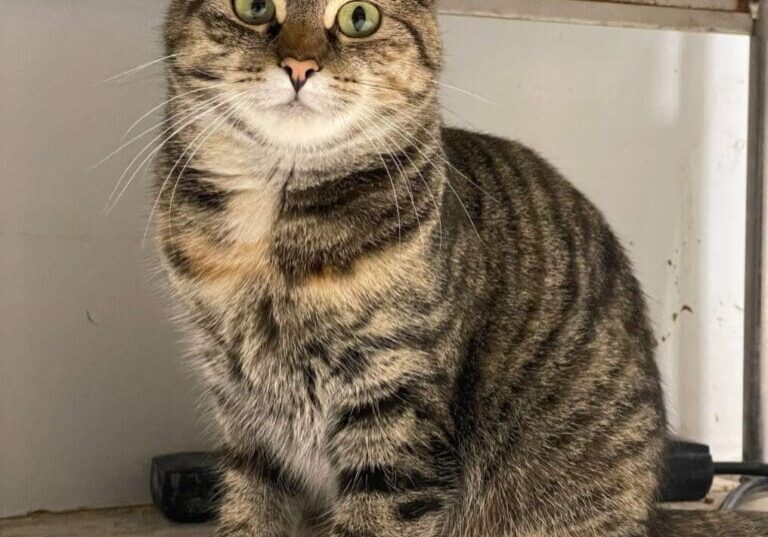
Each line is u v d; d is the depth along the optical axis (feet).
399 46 3.68
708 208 5.90
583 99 5.61
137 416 4.88
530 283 4.05
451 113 5.10
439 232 3.67
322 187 3.61
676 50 5.76
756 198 5.48
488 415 3.97
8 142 4.58
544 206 4.27
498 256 4.01
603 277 4.31
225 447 4.16
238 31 3.54
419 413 3.59
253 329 3.69
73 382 4.77
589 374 4.13
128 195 4.78
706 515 4.59
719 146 5.90
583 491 4.15
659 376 4.59
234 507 4.17
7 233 4.61
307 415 3.81
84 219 4.73
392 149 3.68
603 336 4.19
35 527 4.59
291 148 3.57
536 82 5.50
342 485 3.77
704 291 5.94
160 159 3.87
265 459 4.14
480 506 4.04
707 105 5.85
